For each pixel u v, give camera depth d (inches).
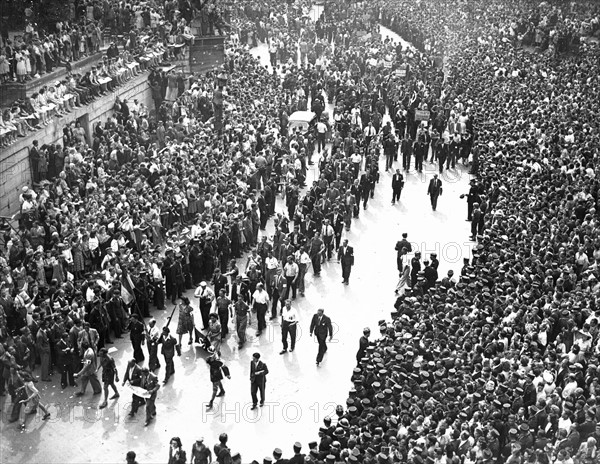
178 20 2461.9
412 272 1397.6
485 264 1328.7
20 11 2001.7
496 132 2022.6
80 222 1408.7
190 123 2016.5
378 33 3403.1
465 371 1017.5
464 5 3654.0
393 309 1423.5
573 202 1539.1
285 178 1844.2
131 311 1304.1
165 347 1168.8
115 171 1663.4
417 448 854.5
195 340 1279.5
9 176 1480.1
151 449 1036.5
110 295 1263.5
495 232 1454.2
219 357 1136.2
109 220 1419.8
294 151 1926.7
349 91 2388.0
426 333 1116.5
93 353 1125.1
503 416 932.0
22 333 1141.1
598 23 3117.6
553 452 912.3
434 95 2379.4
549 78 2458.2
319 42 3193.9
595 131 1975.9
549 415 960.3
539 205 1535.4
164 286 1376.7
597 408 932.6
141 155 1702.8
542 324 1119.0
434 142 2113.7
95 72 1883.6
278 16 3484.3
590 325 1117.7
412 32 3440.0
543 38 2947.8
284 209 1817.2
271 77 2568.9
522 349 1090.7
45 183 1493.6
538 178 1681.8
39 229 1358.3
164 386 1172.5
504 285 1233.4
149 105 2239.2
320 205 1644.9
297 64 3125.0
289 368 1235.9
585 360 1058.1
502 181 1692.9
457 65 2738.7
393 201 1879.9
